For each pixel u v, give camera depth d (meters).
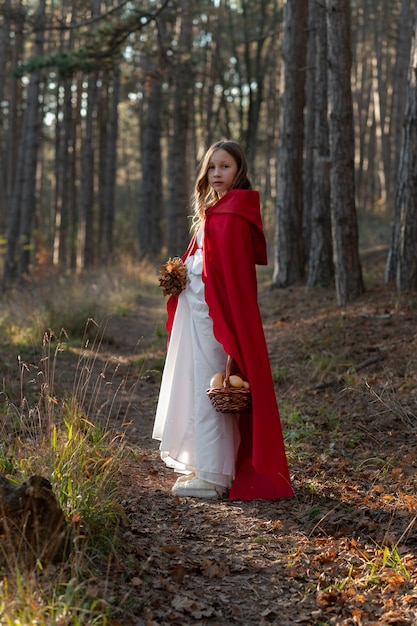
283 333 9.53
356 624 3.02
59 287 13.45
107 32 14.74
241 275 4.18
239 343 4.18
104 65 15.66
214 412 4.32
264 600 3.22
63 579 2.95
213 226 4.27
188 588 3.27
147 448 5.37
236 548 3.70
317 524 3.84
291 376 7.45
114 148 25.52
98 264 23.64
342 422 5.84
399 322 8.28
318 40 12.37
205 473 4.32
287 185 13.93
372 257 15.20
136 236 42.84
